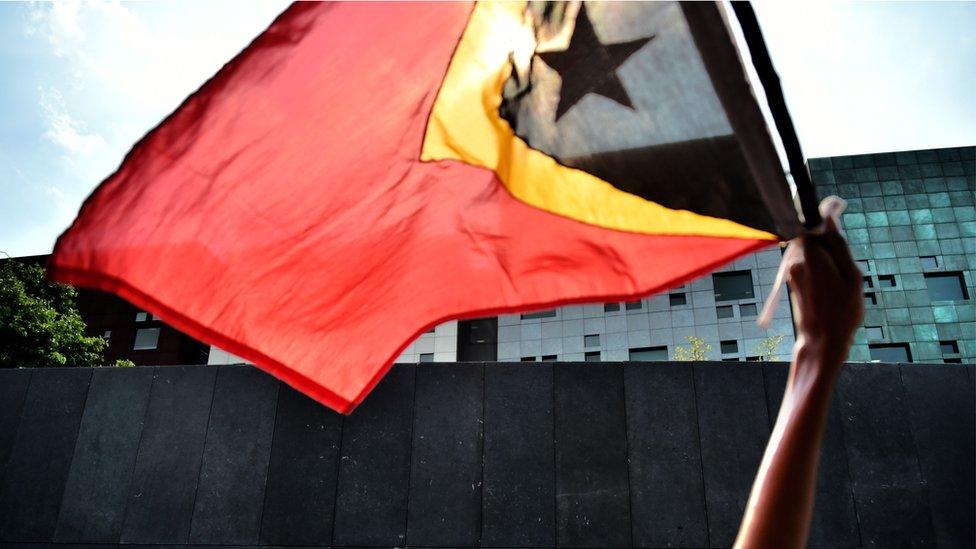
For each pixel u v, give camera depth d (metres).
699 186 1.55
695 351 19.34
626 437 10.02
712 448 9.85
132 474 10.48
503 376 10.48
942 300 32.03
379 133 1.62
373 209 1.65
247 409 10.65
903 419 9.71
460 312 1.69
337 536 9.85
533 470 9.95
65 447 10.73
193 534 10.05
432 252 1.71
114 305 38.16
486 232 1.69
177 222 1.50
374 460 10.17
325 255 1.62
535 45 1.62
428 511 9.87
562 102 1.61
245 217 1.55
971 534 9.14
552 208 1.67
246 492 10.19
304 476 10.19
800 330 1.04
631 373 10.35
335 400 1.60
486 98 1.65
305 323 1.62
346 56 1.60
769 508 0.94
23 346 21.41
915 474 9.44
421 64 1.61
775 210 1.08
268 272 1.58
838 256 1.04
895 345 31.52
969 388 9.84
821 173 34.75
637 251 1.64
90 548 10.11
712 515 9.52
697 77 1.52
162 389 10.93
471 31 1.62
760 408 10.01
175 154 1.50
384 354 1.65
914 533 9.17
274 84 1.56
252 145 1.54
